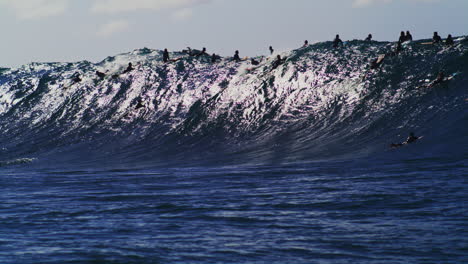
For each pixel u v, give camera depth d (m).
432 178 104.12
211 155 175.75
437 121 160.12
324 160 145.62
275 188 106.06
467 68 181.12
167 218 81.19
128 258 58.75
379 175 113.19
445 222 69.31
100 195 109.19
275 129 188.00
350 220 74.00
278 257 58.25
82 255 60.28
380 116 173.12
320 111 188.38
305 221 74.88
